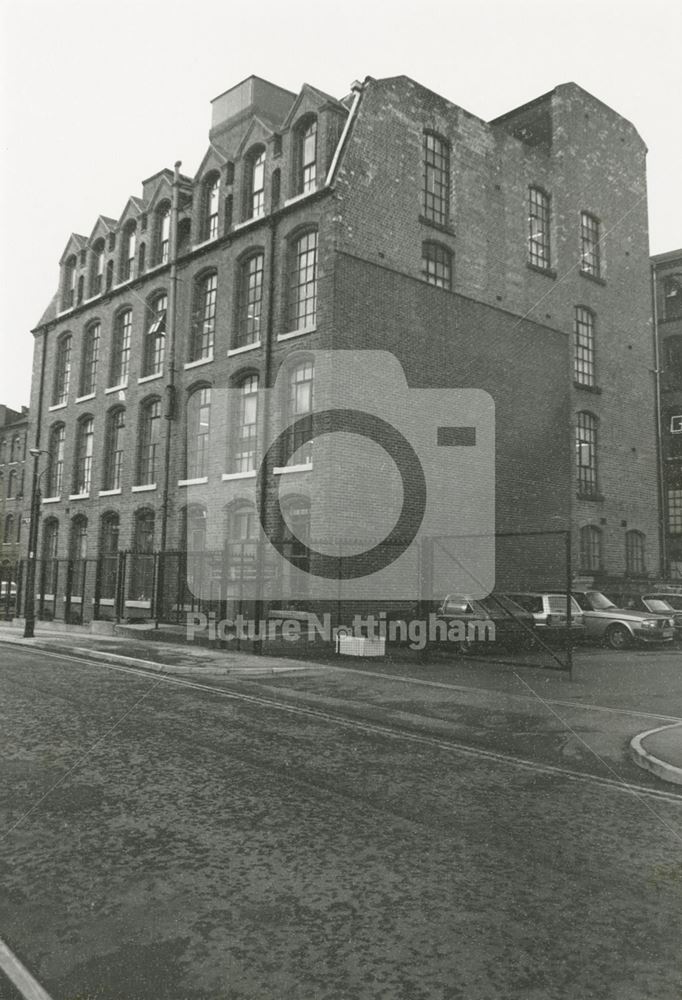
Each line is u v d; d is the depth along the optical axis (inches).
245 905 167.5
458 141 932.6
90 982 136.7
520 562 932.6
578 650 781.3
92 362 1224.8
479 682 527.2
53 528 1254.3
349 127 825.5
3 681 502.0
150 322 1096.8
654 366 1176.2
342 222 804.6
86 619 1123.3
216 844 204.1
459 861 193.8
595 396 1075.3
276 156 906.1
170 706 411.2
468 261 923.4
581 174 1088.8
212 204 1020.5
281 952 147.2
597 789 264.2
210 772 275.1
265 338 871.7
